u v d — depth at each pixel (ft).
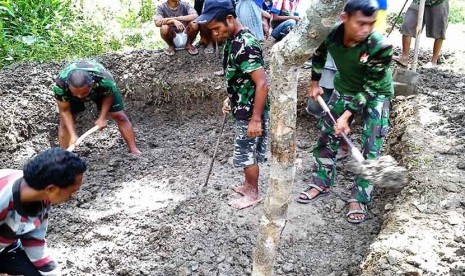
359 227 14.62
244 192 15.58
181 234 14.38
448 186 13.50
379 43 12.62
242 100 13.99
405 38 22.58
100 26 26.35
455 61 23.84
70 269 13.37
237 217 14.98
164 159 18.43
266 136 15.30
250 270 13.23
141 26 28.37
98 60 22.65
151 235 14.39
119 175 17.49
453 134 15.94
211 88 21.18
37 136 19.21
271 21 23.86
